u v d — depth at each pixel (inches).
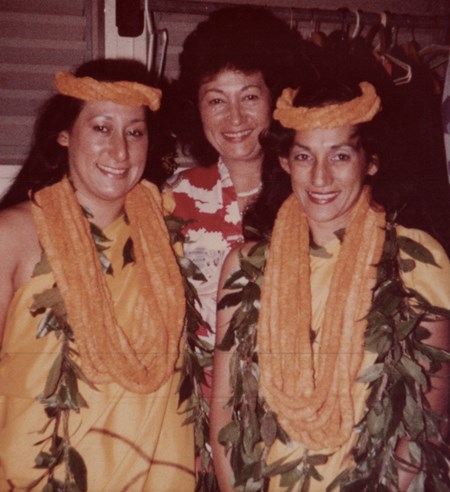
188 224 76.1
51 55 85.6
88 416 62.6
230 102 74.8
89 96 62.9
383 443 60.1
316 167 61.2
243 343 64.0
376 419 59.6
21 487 62.0
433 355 60.7
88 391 62.7
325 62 74.0
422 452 59.8
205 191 78.2
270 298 63.3
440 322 62.6
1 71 85.1
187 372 66.5
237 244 71.6
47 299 62.6
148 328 64.4
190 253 76.7
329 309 62.3
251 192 77.7
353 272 62.7
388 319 60.9
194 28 86.0
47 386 61.4
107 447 63.0
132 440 63.3
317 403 60.2
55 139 66.2
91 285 63.4
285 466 61.2
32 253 64.0
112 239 66.8
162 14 86.1
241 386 63.4
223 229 77.0
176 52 87.4
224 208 77.4
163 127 73.4
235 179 78.0
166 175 76.9
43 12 84.6
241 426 63.2
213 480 67.1
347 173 61.4
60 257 63.2
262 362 61.9
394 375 60.0
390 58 80.7
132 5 80.1
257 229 68.5
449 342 63.0
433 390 62.3
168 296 65.6
